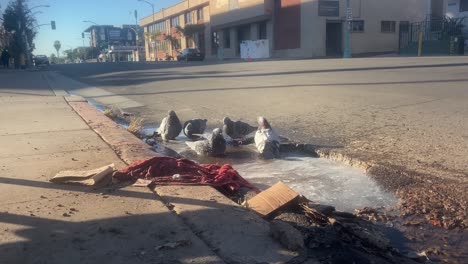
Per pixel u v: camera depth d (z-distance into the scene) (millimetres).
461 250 3398
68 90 19359
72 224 3615
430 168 5309
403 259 3213
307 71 22016
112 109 11234
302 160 6270
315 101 11430
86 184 4562
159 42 97438
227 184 4738
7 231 3500
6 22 52156
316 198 4664
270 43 52562
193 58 58094
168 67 36781
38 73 37062
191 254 3055
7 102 13422
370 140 6871
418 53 39094
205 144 6793
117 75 28641
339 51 47688
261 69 26031
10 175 5109
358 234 3521
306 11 46062
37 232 3471
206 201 4055
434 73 17172
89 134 7719
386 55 42406
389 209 4246
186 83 19359
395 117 8625
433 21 47156
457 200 4301
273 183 5262
